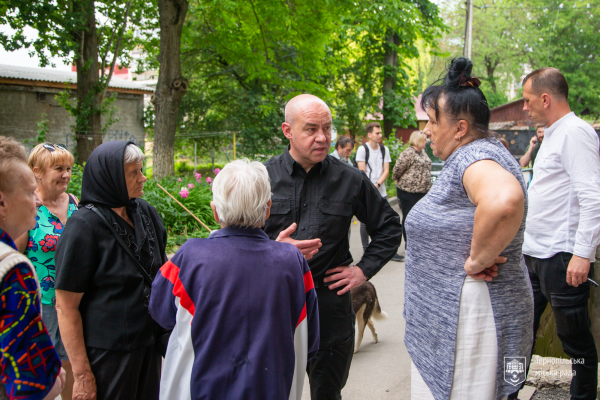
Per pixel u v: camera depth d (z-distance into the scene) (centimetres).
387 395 297
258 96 1858
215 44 1648
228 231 155
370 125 626
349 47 1848
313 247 193
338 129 2003
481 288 158
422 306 173
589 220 217
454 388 161
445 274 164
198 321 142
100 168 188
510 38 3453
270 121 1869
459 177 159
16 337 110
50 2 1191
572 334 239
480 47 3306
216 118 2042
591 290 288
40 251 236
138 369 192
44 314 237
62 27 1254
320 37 1389
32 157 243
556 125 235
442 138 172
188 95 2006
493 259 148
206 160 2352
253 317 143
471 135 167
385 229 230
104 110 1443
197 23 1611
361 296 360
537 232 244
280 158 227
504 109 2275
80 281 181
